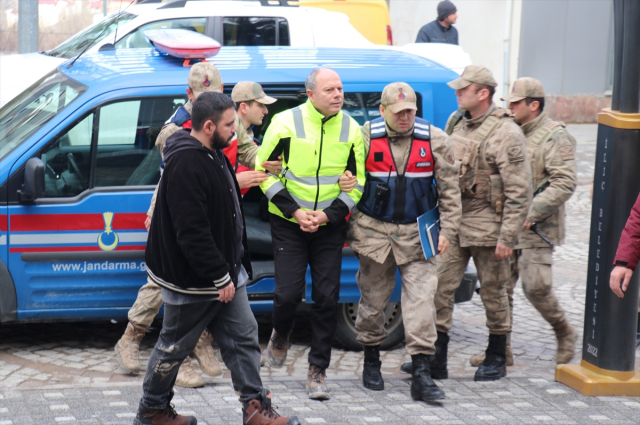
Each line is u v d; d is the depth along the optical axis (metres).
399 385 6.70
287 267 6.26
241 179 6.21
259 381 5.36
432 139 6.23
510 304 7.51
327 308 6.25
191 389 6.48
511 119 6.55
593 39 25.84
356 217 6.40
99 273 7.07
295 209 6.11
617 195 6.36
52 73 8.20
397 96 5.98
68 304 7.06
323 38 12.25
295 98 7.58
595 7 25.69
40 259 6.92
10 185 6.83
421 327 6.18
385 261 6.38
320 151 6.12
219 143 5.02
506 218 6.39
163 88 7.21
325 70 6.07
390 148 6.21
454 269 6.76
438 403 6.22
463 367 7.43
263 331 8.40
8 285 6.90
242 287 5.34
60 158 6.98
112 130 7.07
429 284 6.29
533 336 8.48
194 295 5.07
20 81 11.73
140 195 7.07
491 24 22.11
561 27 25.53
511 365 7.45
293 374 7.01
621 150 6.31
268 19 12.16
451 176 6.21
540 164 6.98
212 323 5.34
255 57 8.05
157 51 8.34
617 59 6.39
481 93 6.49
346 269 7.54
